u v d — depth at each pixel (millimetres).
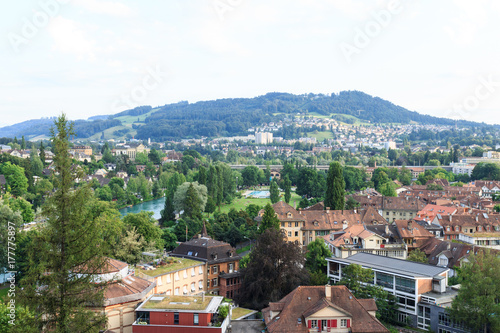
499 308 85188
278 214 169500
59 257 57312
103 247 60594
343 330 81250
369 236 136875
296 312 82625
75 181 62281
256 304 104188
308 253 136750
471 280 90938
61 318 55969
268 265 104938
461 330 91062
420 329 98688
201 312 78125
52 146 58844
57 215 58219
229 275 121188
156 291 101312
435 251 139500
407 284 102062
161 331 77750
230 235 176750
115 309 78312
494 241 165500
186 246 126625
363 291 103500
